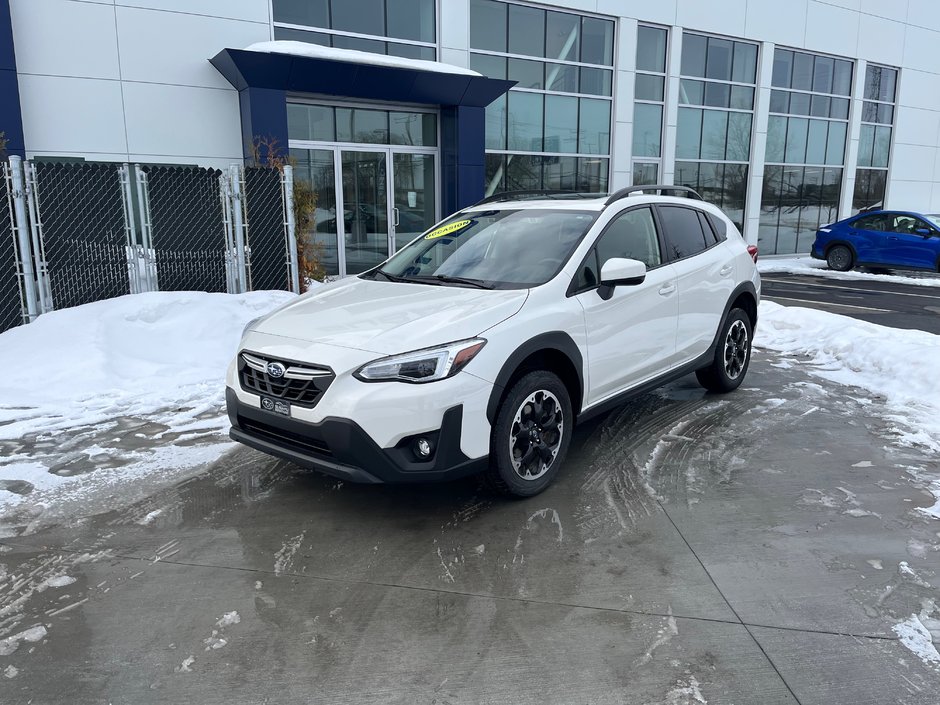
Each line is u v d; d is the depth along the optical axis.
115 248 7.86
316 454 3.39
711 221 5.66
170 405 5.41
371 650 2.56
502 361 3.44
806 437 4.78
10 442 4.65
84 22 9.91
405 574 3.07
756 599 2.87
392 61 11.53
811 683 2.38
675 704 2.28
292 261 8.74
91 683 2.39
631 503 3.76
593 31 14.80
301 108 11.95
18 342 6.35
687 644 2.59
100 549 3.29
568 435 3.94
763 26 17.11
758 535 3.40
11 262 7.12
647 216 4.83
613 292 4.20
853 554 3.23
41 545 3.33
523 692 2.34
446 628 2.69
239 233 8.33
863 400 5.65
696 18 15.96
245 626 2.71
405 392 3.18
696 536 3.40
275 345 3.55
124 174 7.81
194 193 8.36
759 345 7.83
